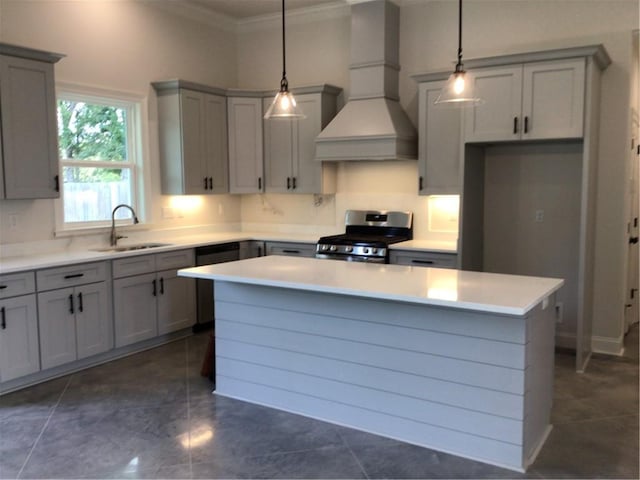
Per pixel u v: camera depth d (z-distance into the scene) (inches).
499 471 106.6
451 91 120.7
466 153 177.9
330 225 232.7
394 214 214.2
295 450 115.4
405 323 116.8
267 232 247.4
